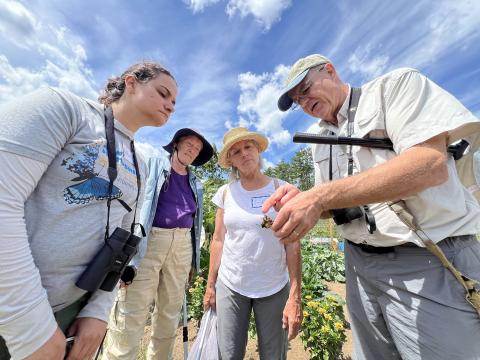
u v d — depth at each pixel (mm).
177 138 2816
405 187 937
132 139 1429
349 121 1347
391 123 1117
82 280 1034
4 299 806
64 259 1012
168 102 1484
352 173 1352
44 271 980
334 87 1442
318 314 3096
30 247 960
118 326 2248
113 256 1106
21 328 830
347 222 1384
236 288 1903
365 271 1407
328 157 1669
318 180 1778
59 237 1005
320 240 8820
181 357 2961
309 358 2986
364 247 1409
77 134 1080
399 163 954
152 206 2395
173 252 2508
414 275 1178
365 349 1502
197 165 3428
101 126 1200
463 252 1098
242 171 2176
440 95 1051
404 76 1136
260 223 1919
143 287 2318
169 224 2494
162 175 2557
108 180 1157
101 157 1135
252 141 2211
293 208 997
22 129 896
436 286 1110
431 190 1095
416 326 1157
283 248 1985
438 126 973
